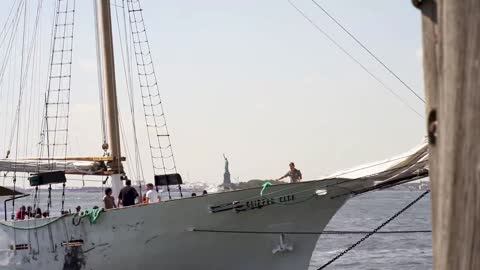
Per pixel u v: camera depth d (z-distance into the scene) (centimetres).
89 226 2661
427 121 403
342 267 4344
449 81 379
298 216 2636
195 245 2611
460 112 374
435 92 396
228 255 2642
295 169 2809
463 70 374
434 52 397
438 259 389
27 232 2820
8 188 3438
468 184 372
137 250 2608
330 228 7381
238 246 2634
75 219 2683
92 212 2645
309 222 2645
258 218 2623
